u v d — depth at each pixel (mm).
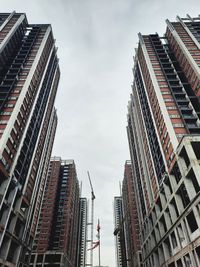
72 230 138500
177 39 88000
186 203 45812
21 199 58969
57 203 132375
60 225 123312
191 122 61781
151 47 95250
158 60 86438
